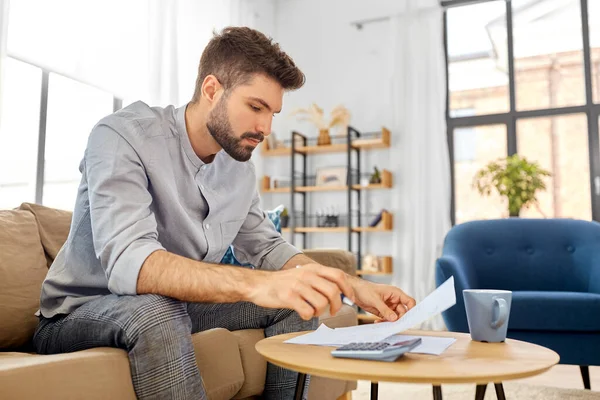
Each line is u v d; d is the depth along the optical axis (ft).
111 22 10.33
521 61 14.93
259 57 3.57
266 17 16.87
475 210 15.08
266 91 3.60
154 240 3.09
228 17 13.83
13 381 2.11
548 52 14.66
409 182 14.83
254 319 4.20
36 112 9.59
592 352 7.42
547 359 2.59
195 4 12.61
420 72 15.01
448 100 15.44
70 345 3.13
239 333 4.02
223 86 3.65
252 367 3.95
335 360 2.51
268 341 3.12
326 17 16.74
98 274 3.47
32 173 9.57
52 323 3.36
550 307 7.53
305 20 17.03
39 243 4.99
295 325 4.18
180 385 2.73
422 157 14.71
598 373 8.91
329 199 16.08
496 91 15.06
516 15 14.99
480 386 2.98
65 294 3.46
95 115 10.80
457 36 15.56
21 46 8.88
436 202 14.52
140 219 3.11
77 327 3.03
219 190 4.21
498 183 13.44
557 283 9.46
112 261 2.94
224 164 4.33
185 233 3.88
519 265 9.70
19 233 4.83
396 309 3.52
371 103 15.87
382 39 15.90
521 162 13.33
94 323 2.92
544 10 14.74
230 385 3.65
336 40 16.52
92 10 9.98
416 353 2.73
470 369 2.32
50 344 3.28
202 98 3.78
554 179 14.40
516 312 7.67
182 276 2.80
